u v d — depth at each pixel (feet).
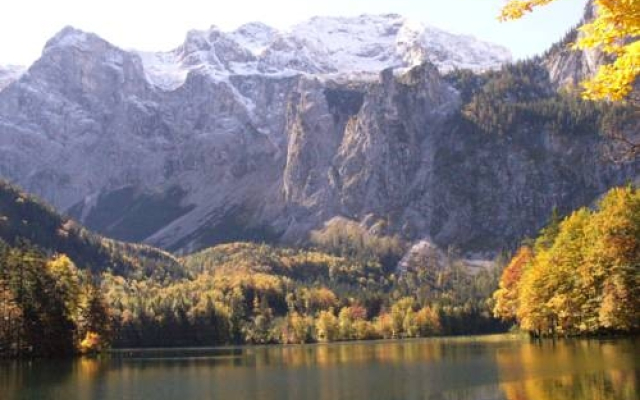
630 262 299.79
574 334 379.96
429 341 637.30
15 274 424.87
